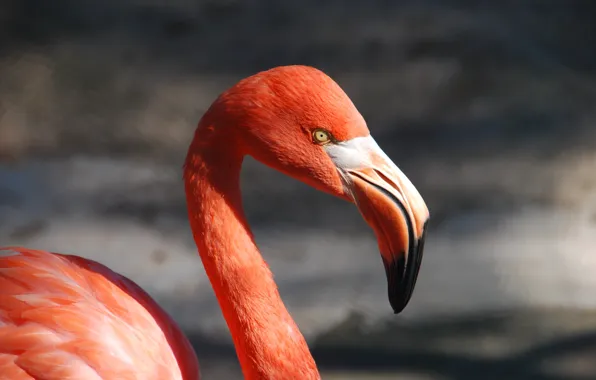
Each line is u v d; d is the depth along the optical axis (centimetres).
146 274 859
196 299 823
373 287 849
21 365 394
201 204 423
